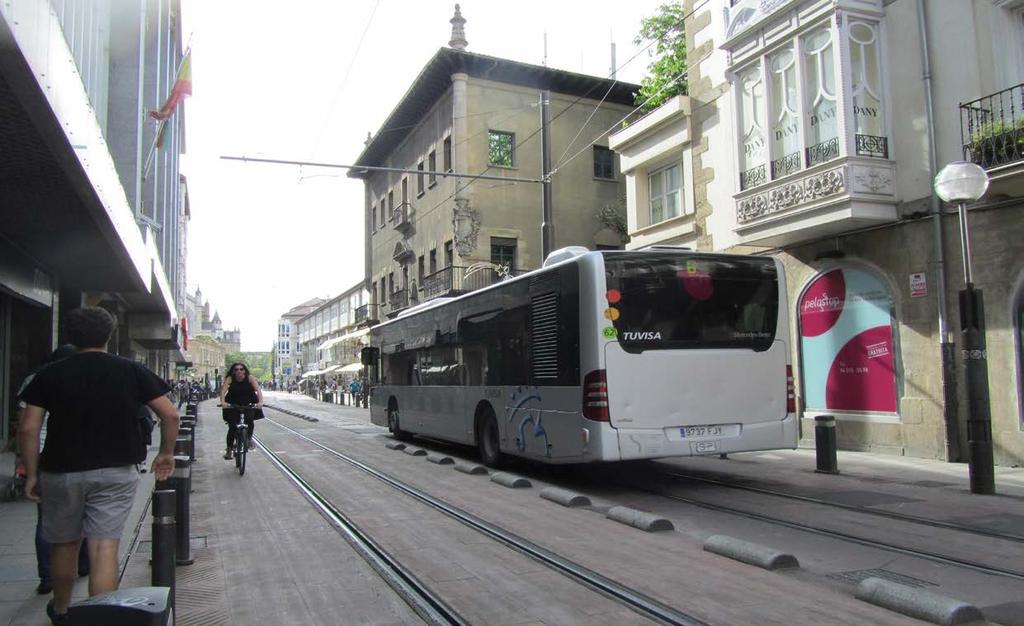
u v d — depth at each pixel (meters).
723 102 16.81
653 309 9.27
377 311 41.47
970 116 11.27
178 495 6.17
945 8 12.08
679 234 18.30
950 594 5.03
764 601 4.85
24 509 8.45
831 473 10.84
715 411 9.36
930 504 8.25
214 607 5.00
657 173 19.83
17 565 6.05
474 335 12.82
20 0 4.48
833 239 13.93
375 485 10.38
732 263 9.73
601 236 30.62
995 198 11.17
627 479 10.80
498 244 29.31
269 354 164.00
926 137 12.27
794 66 13.76
